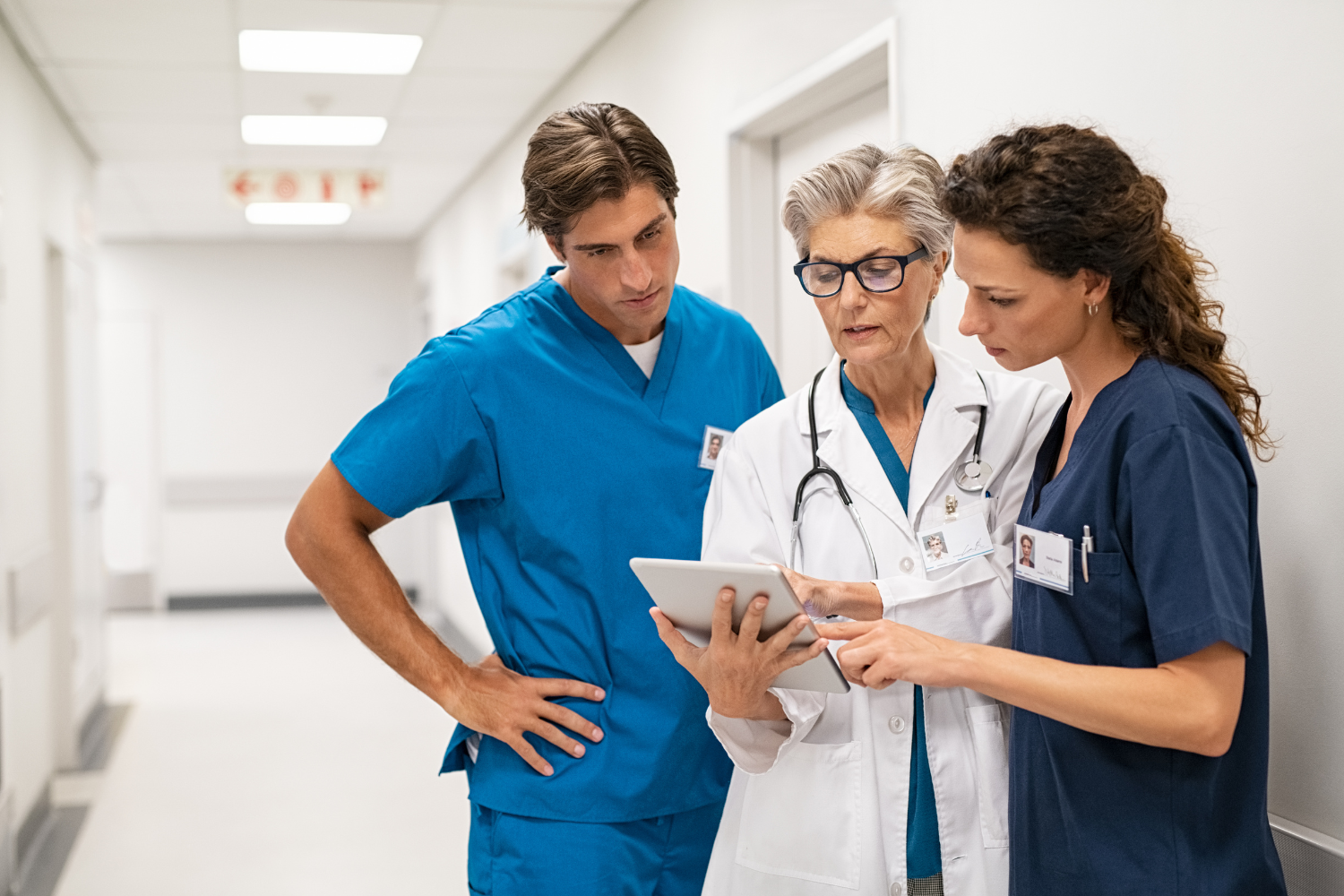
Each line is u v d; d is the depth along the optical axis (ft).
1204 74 4.85
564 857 5.10
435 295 26.48
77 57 13.56
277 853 11.91
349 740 16.19
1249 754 3.54
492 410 5.12
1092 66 5.59
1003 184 3.34
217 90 15.19
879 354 4.19
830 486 4.60
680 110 11.44
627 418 5.30
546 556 5.24
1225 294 4.77
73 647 15.31
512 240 18.12
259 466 29.84
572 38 13.51
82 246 17.66
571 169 4.58
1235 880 3.53
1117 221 3.28
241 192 20.06
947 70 6.92
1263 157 4.54
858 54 7.89
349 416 30.17
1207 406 3.39
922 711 4.40
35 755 12.98
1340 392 4.21
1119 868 3.55
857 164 4.09
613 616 5.23
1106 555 3.51
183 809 13.41
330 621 27.09
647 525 5.27
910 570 4.43
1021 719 3.93
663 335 5.45
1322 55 4.24
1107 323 3.59
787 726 4.53
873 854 4.32
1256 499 3.47
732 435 5.06
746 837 4.58
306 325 29.96
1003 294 3.42
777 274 10.39
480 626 22.03
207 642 24.41
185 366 29.45
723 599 3.78
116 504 29.22
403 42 13.48
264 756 15.51
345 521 5.08
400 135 18.13
